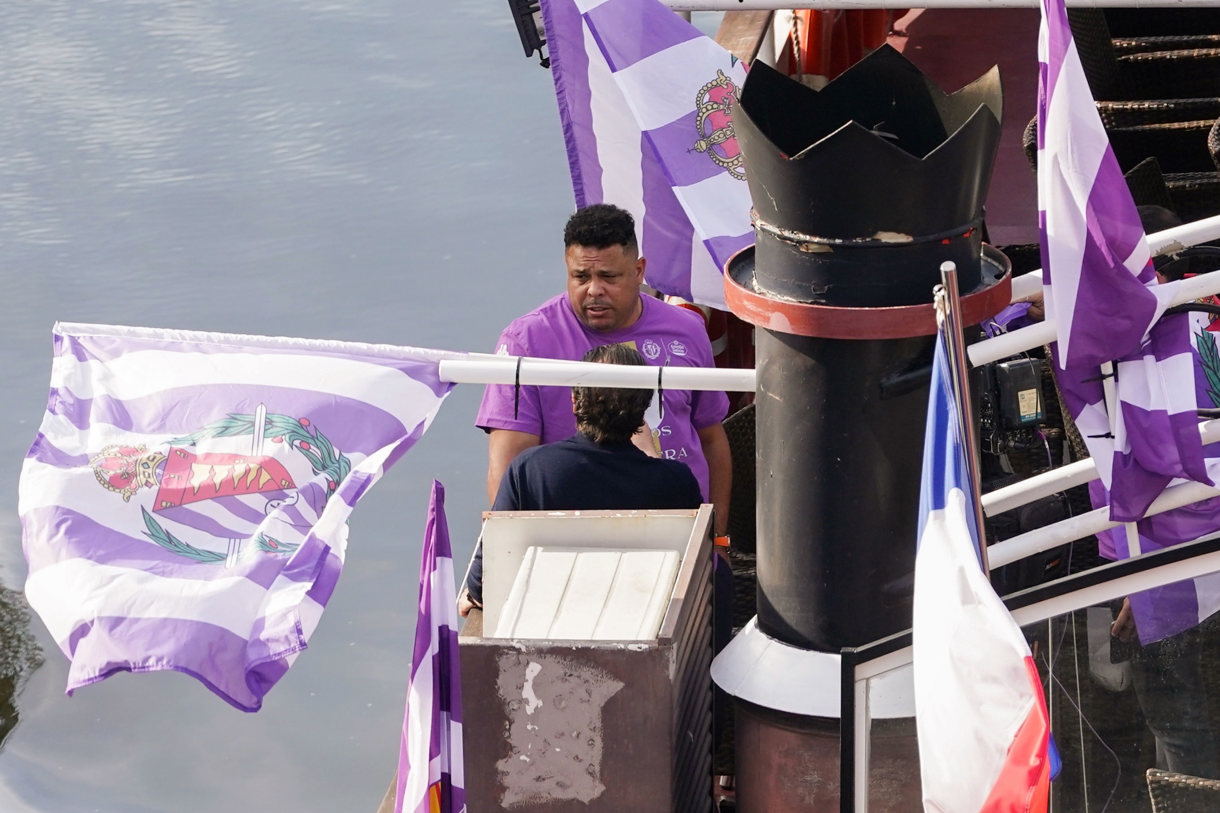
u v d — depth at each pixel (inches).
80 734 1451.8
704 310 903.7
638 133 795.4
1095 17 967.0
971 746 384.8
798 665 520.4
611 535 561.3
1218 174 899.4
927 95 513.3
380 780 1393.9
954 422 422.0
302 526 497.4
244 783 1370.6
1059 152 462.9
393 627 1550.2
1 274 2180.1
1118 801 496.1
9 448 1840.6
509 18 2901.1
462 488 1739.7
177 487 503.5
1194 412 479.2
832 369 481.7
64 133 2549.2
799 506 504.4
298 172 2385.6
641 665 488.4
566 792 503.2
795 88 521.3
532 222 2245.3
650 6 788.6
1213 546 448.8
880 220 459.5
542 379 544.7
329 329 2012.8
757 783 537.0
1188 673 488.4
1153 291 469.4
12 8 3021.7
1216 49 994.1
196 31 2874.0
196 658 457.7
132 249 2206.0
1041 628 490.9
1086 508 693.3
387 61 2721.5
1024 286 534.6
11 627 1592.0
